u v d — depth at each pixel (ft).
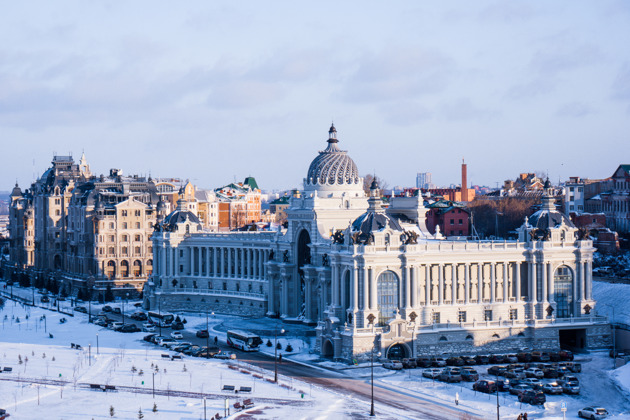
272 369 645.92
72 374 629.10
